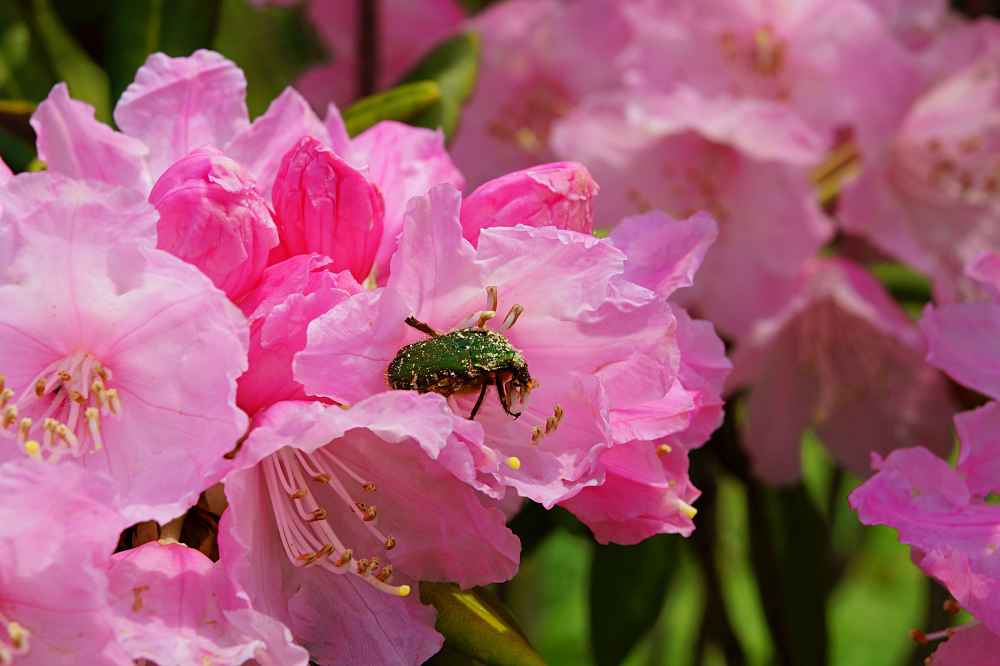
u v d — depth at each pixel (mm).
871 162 504
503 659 393
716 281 507
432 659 424
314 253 385
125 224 369
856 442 531
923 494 398
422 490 388
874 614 1153
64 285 372
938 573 393
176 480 369
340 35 541
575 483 382
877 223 505
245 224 378
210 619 366
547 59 532
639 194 507
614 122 505
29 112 459
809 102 510
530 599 881
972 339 411
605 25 529
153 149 407
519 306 382
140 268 369
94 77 531
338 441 391
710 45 511
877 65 503
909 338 500
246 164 404
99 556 357
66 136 400
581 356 384
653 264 397
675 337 386
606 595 526
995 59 504
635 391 385
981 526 393
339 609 386
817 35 506
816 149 493
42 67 513
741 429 544
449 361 374
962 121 510
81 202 368
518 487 379
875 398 528
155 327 372
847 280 505
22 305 372
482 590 404
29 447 366
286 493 389
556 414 383
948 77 506
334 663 384
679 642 883
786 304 506
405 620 388
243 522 369
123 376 376
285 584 385
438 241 377
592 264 380
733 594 987
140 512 366
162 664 360
